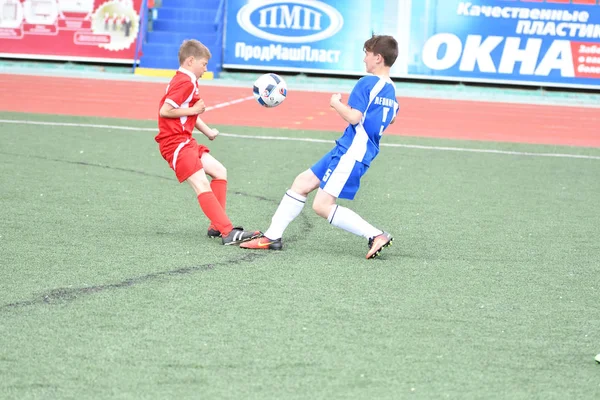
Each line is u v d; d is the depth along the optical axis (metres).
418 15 92.56
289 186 36.94
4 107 61.78
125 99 70.88
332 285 21.75
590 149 54.72
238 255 24.52
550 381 16.00
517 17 92.31
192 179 26.08
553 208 34.72
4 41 95.75
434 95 87.81
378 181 39.31
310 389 15.06
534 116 73.75
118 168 39.25
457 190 37.91
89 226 27.59
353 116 23.81
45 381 15.07
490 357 17.11
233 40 94.19
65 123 54.56
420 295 21.27
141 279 21.58
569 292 22.25
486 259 25.55
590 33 92.31
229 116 63.38
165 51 94.31
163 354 16.45
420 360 16.72
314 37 93.62
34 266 22.50
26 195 32.16
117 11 94.75
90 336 17.33
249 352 16.72
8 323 17.98
